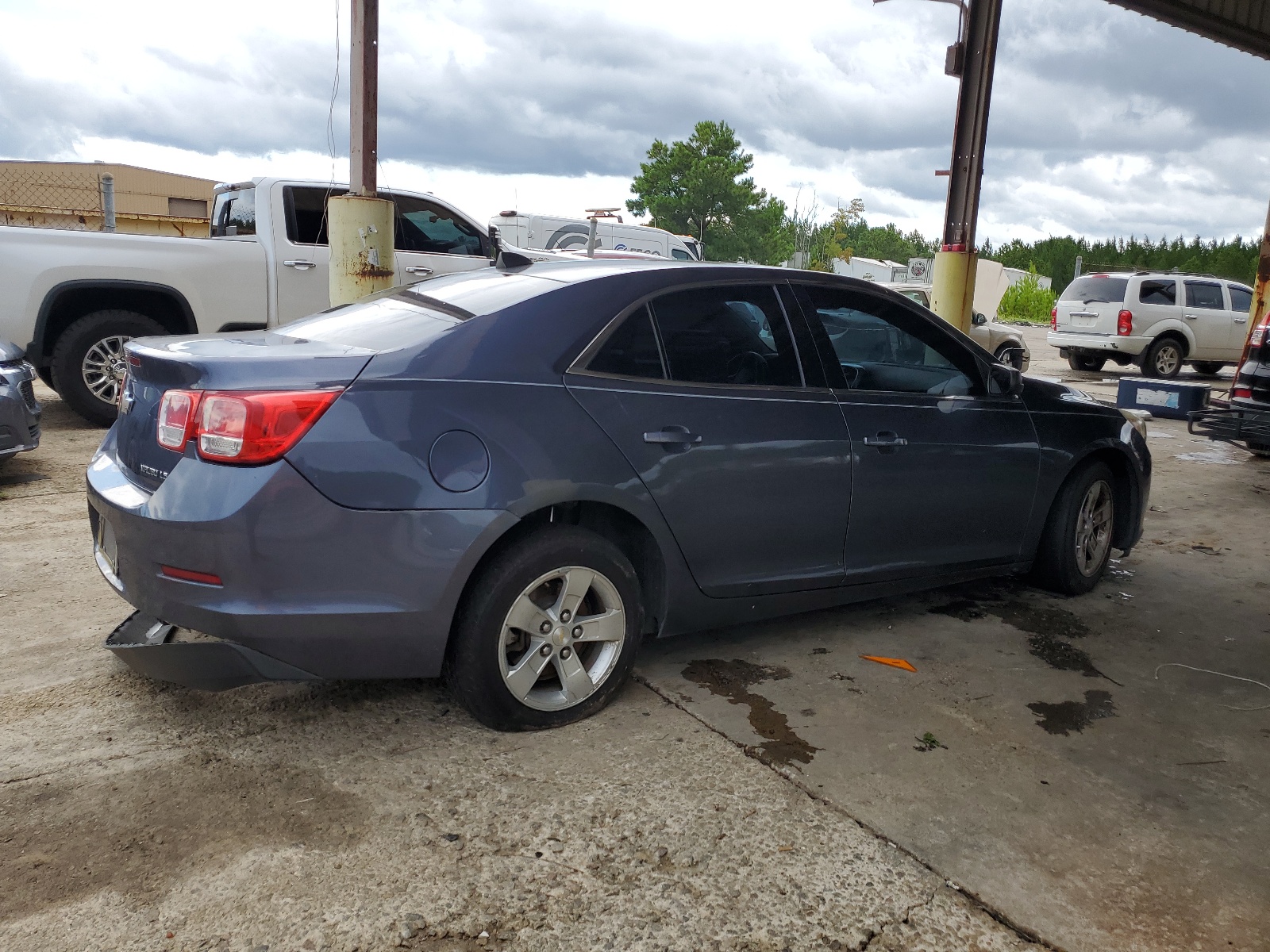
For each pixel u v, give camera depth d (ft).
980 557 13.78
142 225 59.93
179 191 95.35
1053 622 14.15
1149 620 14.42
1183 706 11.40
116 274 25.09
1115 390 46.16
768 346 11.41
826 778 9.29
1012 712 11.00
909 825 8.54
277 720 10.03
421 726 10.00
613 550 10.00
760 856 7.98
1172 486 24.85
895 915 7.34
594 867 7.75
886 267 174.50
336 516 8.50
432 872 7.61
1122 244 203.82
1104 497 15.44
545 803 8.64
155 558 8.61
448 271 29.30
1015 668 12.32
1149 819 8.84
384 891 7.36
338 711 10.28
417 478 8.75
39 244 24.21
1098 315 53.31
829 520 11.76
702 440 10.49
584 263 11.34
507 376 9.43
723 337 11.03
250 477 8.32
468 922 7.06
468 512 8.93
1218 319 53.52
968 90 31.22
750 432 10.89
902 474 12.36
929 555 13.09
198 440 8.50
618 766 9.34
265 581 8.41
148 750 9.33
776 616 12.83
